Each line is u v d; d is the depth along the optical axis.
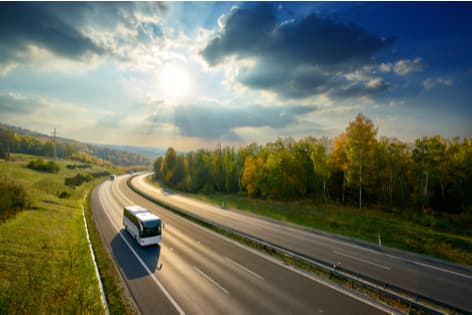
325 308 11.92
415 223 30.55
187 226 27.97
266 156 64.88
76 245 19.84
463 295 13.34
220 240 22.77
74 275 14.77
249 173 55.28
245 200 50.75
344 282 14.59
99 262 16.86
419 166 38.59
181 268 16.27
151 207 40.31
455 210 38.00
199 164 80.75
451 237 22.91
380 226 27.59
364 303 12.41
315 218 32.09
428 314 11.41
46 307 10.95
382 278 15.29
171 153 94.06
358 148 37.19
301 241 22.80
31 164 65.06
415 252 21.22
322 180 48.44
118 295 12.77
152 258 17.94
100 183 77.12
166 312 11.48
